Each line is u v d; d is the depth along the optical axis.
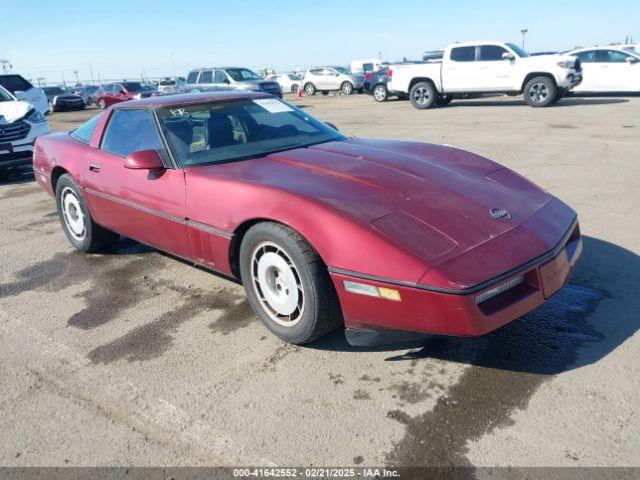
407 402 2.52
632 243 4.22
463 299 2.33
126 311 3.66
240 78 19.36
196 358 3.02
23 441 2.44
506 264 2.49
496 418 2.36
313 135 4.04
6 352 3.21
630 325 3.02
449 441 2.24
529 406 2.42
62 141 4.90
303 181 3.02
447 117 13.66
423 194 2.87
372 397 2.57
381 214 2.66
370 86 21.66
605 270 3.75
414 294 2.41
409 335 2.57
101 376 2.91
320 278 2.71
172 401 2.65
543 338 2.96
